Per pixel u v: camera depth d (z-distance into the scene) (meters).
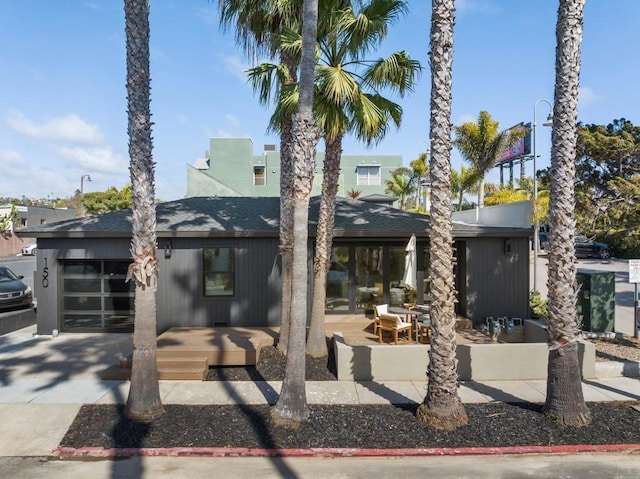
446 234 6.45
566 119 6.57
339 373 8.45
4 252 42.84
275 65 9.64
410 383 8.35
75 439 6.18
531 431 6.29
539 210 20.77
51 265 12.13
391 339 10.48
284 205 9.52
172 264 11.93
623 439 6.09
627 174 31.69
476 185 30.97
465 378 8.52
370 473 5.38
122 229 11.86
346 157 41.06
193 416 6.79
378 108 9.13
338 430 6.35
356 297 12.68
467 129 24.80
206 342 9.77
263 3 9.36
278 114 9.03
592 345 8.61
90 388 8.12
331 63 9.27
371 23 8.62
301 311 6.57
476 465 5.56
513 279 12.19
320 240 9.49
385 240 12.62
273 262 11.98
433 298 6.57
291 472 5.40
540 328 10.32
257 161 36.59
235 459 5.72
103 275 12.43
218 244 11.96
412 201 41.41
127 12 6.73
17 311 13.84
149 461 5.68
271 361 9.33
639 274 10.91
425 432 6.28
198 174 22.11
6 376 8.80
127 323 12.45
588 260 32.88
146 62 6.81
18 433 6.44
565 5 6.54
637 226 29.39
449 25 6.34
